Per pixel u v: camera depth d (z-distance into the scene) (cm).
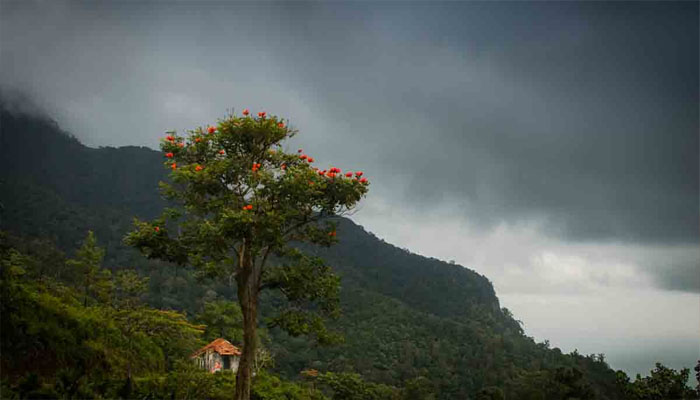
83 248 3362
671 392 2522
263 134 1566
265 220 1393
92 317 1864
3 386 1172
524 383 5003
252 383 2272
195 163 1531
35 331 1409
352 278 15575
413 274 18362
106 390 1422
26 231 10212
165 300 7850
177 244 1517
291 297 1577
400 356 9262
